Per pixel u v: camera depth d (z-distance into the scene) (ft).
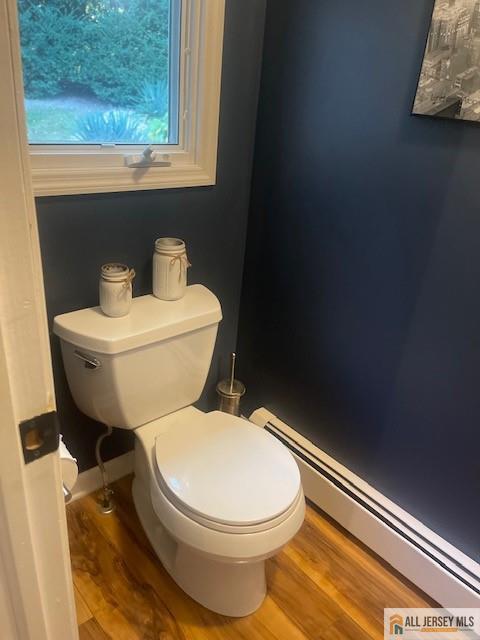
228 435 4.60
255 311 6.02
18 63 1.32
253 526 3.77
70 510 5.43
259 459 4.34
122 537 5.16
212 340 5.00
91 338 4.21
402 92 3.96
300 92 4.74
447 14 3.50
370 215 4.48
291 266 5.38
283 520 3.89
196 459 4.28
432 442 4.55
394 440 4.88
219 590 4.39
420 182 4.05
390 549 4.97
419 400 4.55
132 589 4.64
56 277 4.45
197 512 3.80
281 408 6.07
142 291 5.11
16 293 1.53
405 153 4.08
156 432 4.86
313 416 5.67
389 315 4.58
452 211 3.90
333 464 5.47
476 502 4.35
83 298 4.69
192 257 5.41
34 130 4.13
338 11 4.22
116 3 4.16
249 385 6.48
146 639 4.25
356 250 4.69
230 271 5.89
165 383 4.77
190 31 4.51
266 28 4.85
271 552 3.86
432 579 4.64
